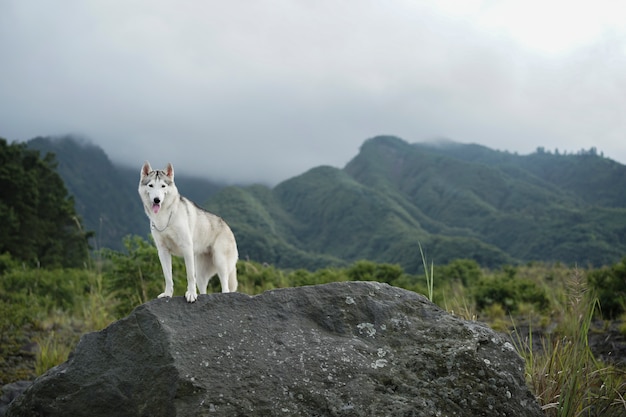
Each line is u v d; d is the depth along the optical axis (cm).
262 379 454
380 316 526
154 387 460
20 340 1108
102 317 1185
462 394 459
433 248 9344
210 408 433
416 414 438
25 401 509
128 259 1198
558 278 1838
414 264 9081
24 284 1698
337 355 475
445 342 497
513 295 1356
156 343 486
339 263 11869
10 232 3059
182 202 637
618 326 939
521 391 479
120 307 1173
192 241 643
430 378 467
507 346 503
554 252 11894
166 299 538
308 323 518
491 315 1210
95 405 483
